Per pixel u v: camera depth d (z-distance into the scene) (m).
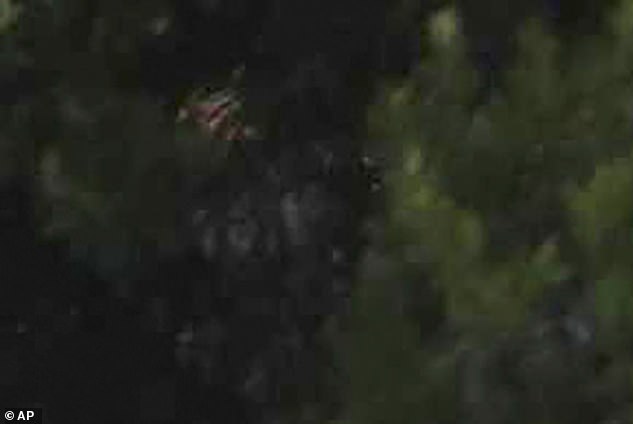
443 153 5.10
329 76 7.95
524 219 4.97
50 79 7.58
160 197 7.60
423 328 4.96
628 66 4.97
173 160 7.61
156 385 8.29
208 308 8.03
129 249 7.59
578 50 5.14
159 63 7.93
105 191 7.51
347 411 5.08
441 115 5.19
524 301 4.74
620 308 4.65
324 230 7.81
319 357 6.69
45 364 8.36
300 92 8.03
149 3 7.69
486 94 5.34
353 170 7.79
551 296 4.75
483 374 4.78
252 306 7.93
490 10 6.57
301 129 8.03
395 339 4.96
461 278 4.82
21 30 7.46
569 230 4.87
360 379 5.02
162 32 7.78
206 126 8.12
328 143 7.91
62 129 7.56
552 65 5.07
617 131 4.95
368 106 7.61
